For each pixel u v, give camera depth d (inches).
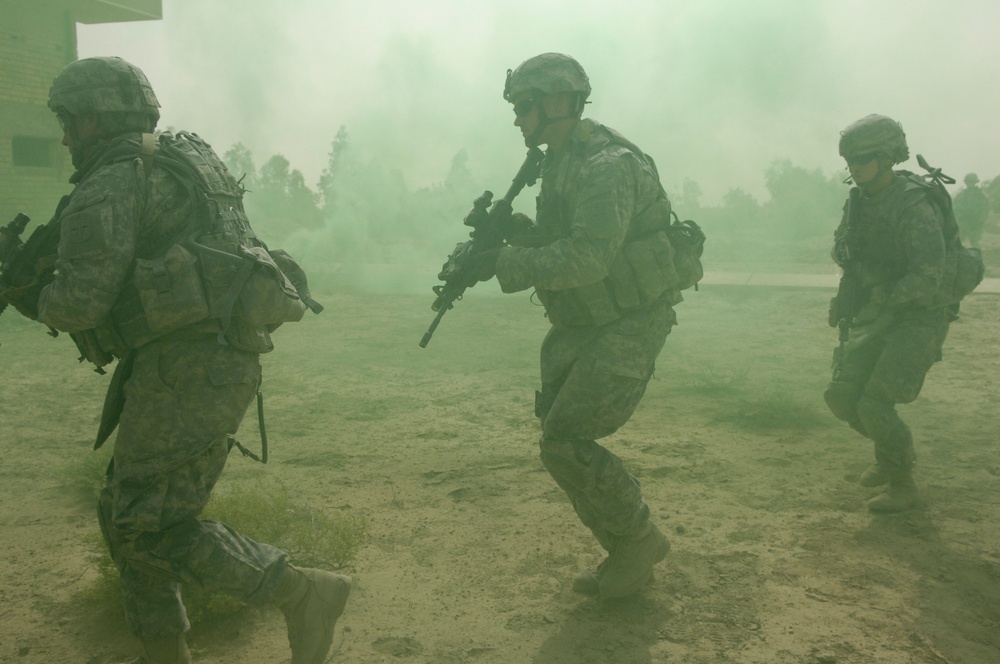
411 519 145.8
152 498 81.9
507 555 130.3
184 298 80.9
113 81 87.0
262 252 89.4
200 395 83.7
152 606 87.2
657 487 162.9
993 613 110.3
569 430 107.7
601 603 114.0
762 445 190.9
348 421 217.6
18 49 457.4
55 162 486.6
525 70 109.3
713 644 102.8
